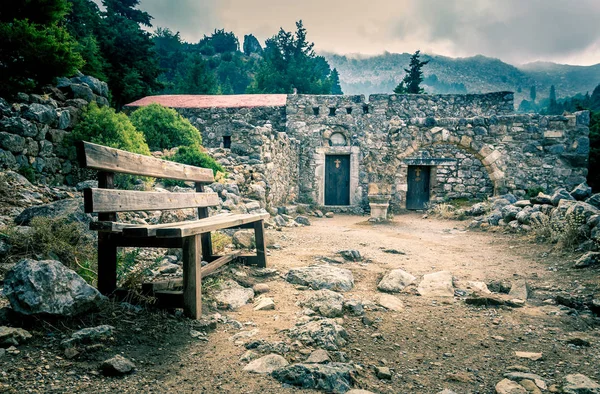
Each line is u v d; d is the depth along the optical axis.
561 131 11.75
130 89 18.28
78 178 6.23
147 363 1.90
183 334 2.28
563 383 1.91
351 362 2.10
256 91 37.72
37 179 5.39
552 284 3.91
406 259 5.23
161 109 9.91
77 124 6.28
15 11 6.34
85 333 2.00
